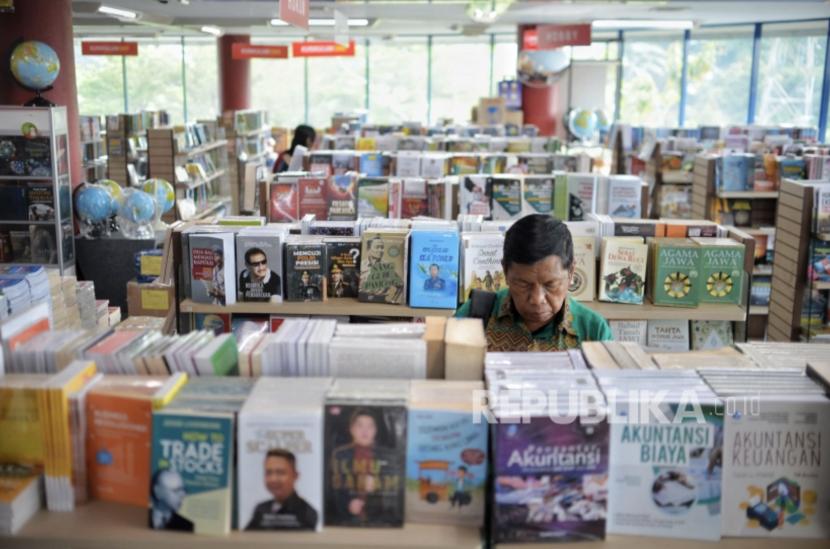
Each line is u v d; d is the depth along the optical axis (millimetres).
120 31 18219
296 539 1599
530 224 2312
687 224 3883
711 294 3732
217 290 3547
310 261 3590
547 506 1601
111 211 7312
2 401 1660
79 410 1673
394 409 1621
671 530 1650
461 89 22719
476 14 12625
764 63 16562
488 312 2547
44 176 6789
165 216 10406
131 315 5645
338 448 1626
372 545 1589
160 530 1621
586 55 20422
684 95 18672
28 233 6914
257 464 1601
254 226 3889
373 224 3939
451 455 1646
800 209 5555
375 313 3596
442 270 3580
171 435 1602
